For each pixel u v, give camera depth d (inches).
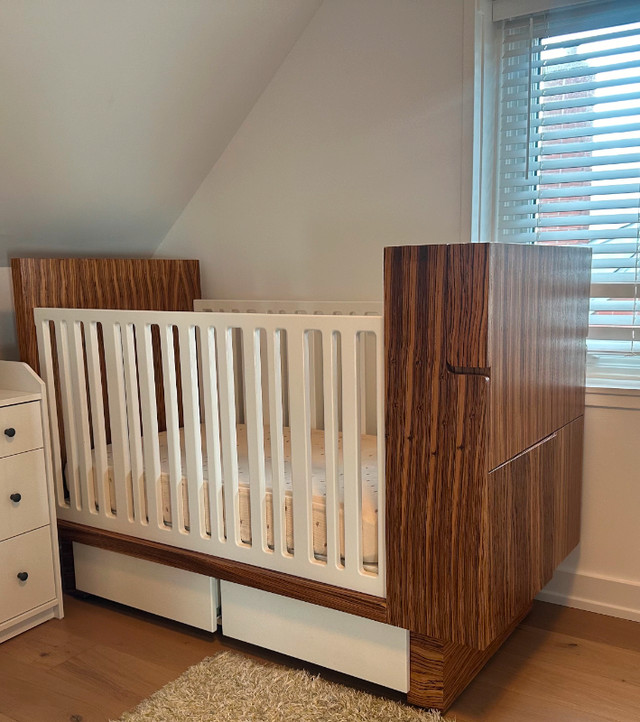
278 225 102.3
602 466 83.8
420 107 88.9
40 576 84.0
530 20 86.2
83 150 86.6
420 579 62.8
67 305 93.8
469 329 56.6
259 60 94.2
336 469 67.2
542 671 73.7
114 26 74.3
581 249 76.7
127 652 78.7
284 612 73.9
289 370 68.8
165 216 108.8
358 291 97.3
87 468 87.4
